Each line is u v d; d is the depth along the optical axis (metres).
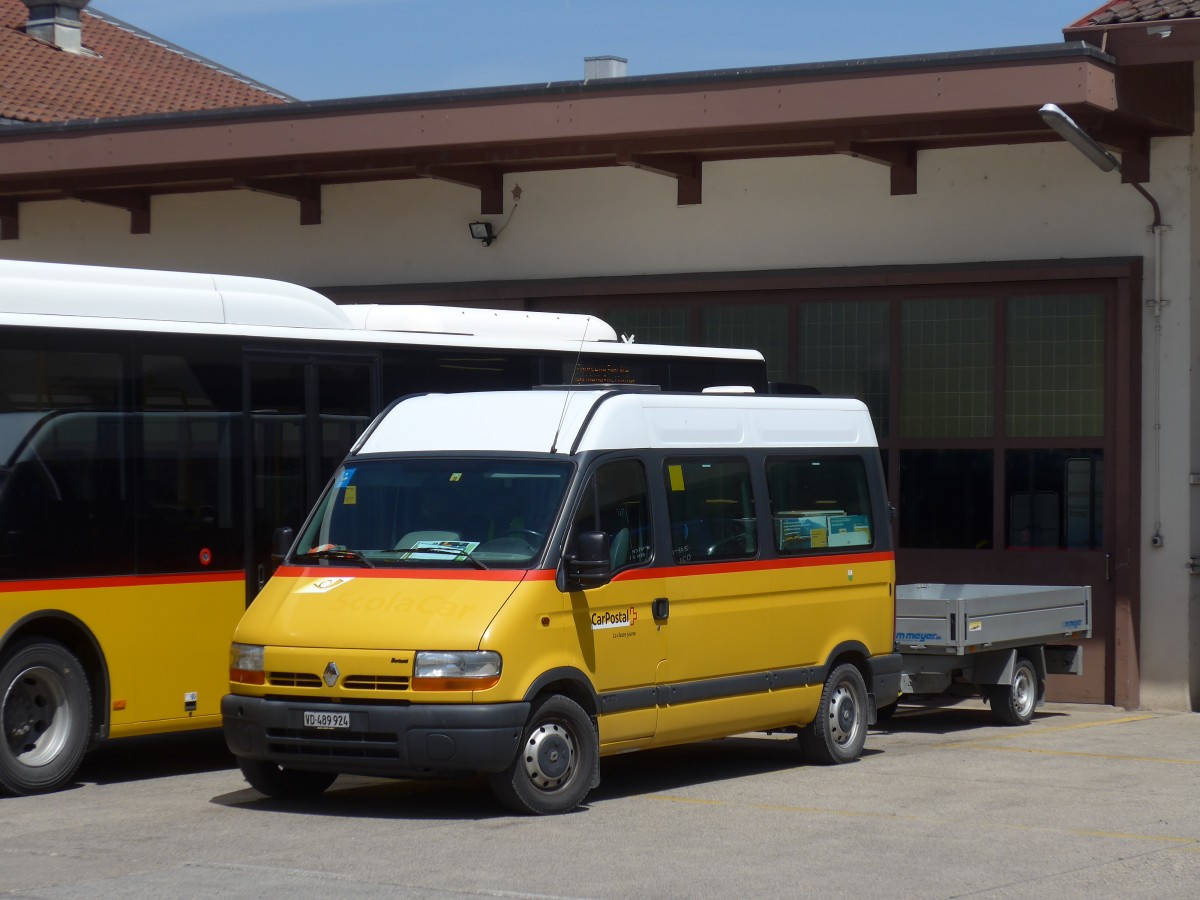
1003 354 16.84
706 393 11.62
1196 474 16.42
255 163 18.67
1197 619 16.45
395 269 19.84
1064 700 16.58
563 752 9.84
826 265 17.66
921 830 9.38
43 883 7.89
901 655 13.98
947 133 15.88
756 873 8.16
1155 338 16.28
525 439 10.47
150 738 14.11
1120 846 8.97
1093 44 15.15
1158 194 16.28
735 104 16.08
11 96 25.16
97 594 11.11
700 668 10.86
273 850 8.69
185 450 11.73
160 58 30.48
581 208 18.88
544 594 9.73
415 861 8.38
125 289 11.59
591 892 7.70
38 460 10.84
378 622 9.60
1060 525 16.59
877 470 12.71
